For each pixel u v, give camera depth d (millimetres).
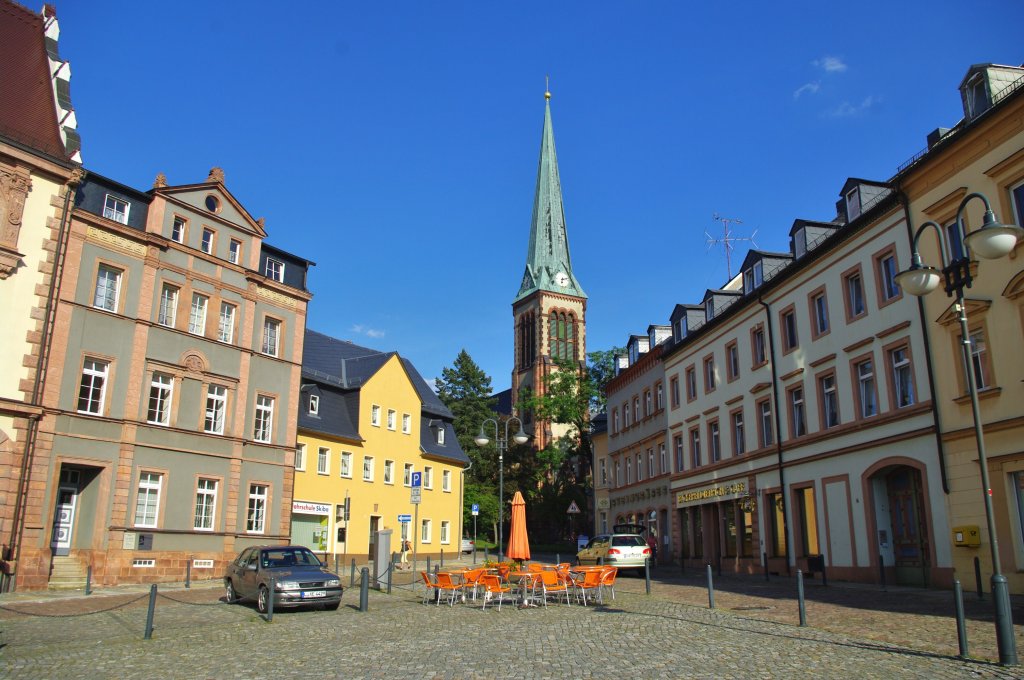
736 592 22859
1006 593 10703
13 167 27094
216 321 34250
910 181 23891
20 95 28906
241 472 34594
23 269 27172
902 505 24922
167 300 32562
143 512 30438
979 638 12844
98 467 28859
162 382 31859
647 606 19219
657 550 41875
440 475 54969
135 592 26047
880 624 14844
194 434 32531
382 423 49375
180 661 12594
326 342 52969
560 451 79812
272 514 35906
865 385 26703
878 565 25125
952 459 21906
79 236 29141
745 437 35125
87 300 29172
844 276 27781
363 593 19500
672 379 44375
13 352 26609
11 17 30750
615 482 54812
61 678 11258
